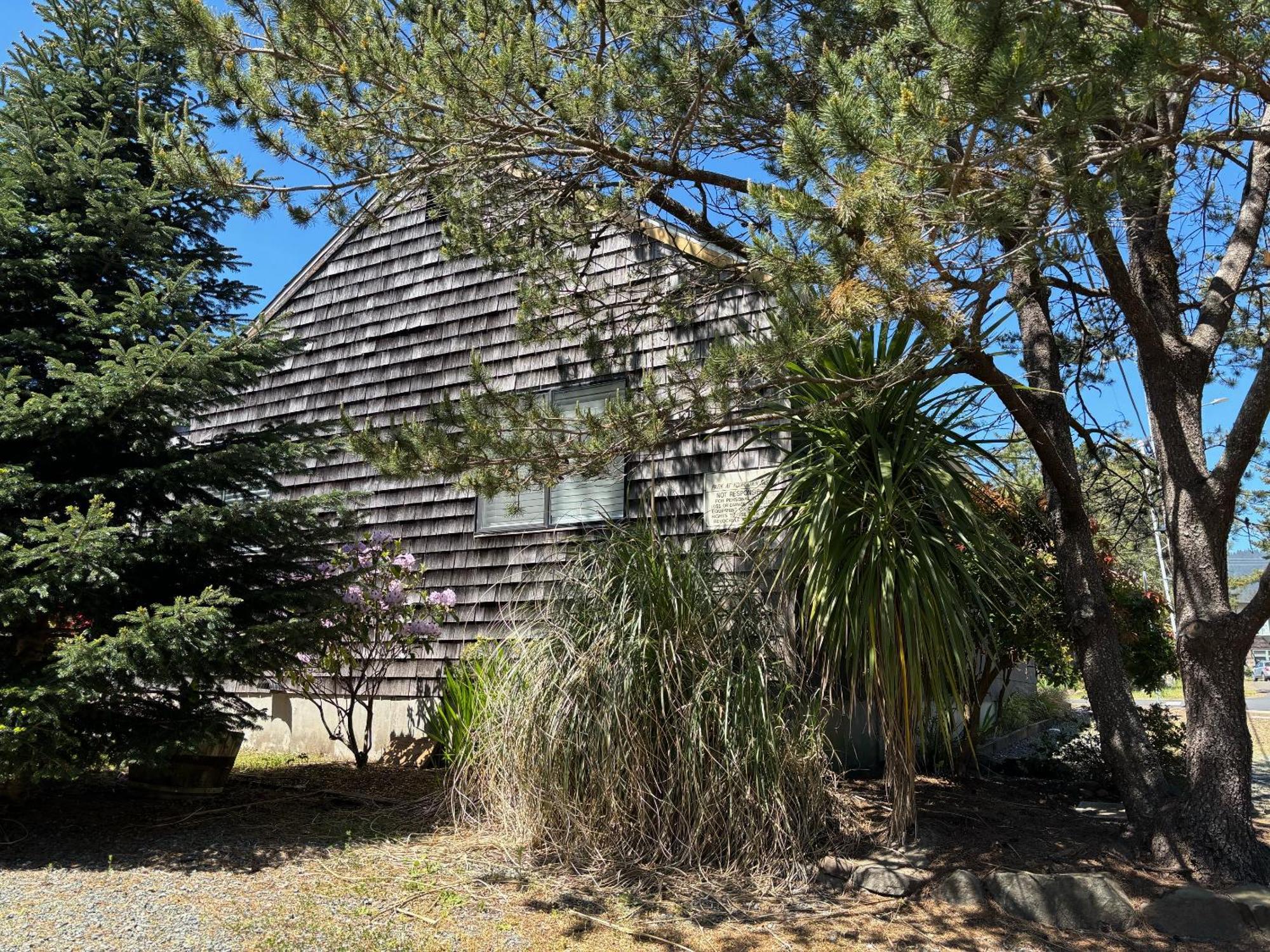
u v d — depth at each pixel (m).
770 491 6.17
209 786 5.72
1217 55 3.55
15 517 5.09
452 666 6.87
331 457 9.32
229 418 10.18
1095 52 3.39
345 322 9.71
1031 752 7.43
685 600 4.92
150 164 5.99
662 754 4.61
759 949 3.71
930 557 4.90
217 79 5.16
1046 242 3.77
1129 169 3.59
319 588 5.76
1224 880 4.34
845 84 3.75
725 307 7.12
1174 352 5.27
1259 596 4.52
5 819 5.16
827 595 5.01
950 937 3.91
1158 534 9.99
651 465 7.24
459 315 8.91
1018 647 6.34
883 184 3.41
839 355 5.16
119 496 5.47
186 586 5.51
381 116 5.04
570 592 5.22
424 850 4.80
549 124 5.13
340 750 8.22
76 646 4.39
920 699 4.91
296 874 4.38
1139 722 5.06
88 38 5.88
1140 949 3.87
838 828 4.84
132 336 5.17
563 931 3.79
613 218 5.95
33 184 5.38
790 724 4.85
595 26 5.31
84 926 3.61
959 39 3.21
